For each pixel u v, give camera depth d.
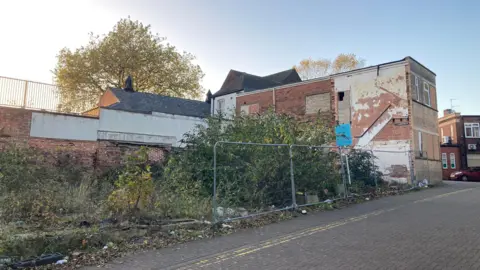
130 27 36.50
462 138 40.19
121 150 16.80
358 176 15.46
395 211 10.24
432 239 6.59
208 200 9.48
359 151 16.25
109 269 5.25
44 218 7.07
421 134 20.16
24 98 16.47
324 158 12.16
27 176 10.29
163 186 10.51
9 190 9.03
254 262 5.48
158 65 37.25
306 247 6.32
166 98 30.44
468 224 7.97
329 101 22.88
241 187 10.09
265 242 6.79
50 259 5.49
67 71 34.16
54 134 14.96
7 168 10.13
